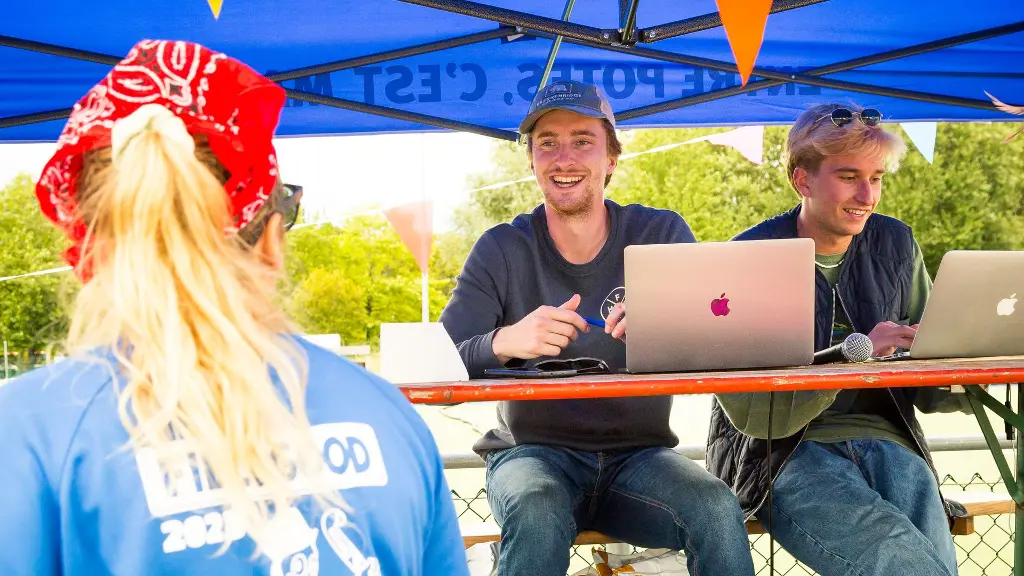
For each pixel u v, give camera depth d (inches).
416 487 40.4
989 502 116.0
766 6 83.6
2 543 31.9
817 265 118.2
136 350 34.3
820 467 99.0
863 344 94.9
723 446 110.2
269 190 38.0
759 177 1111.6
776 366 89.7
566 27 113.3
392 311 1017.5
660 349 87.7
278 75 151.6
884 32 154.1
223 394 34.1
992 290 92.6
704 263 85.7
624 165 1133.7
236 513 34.3
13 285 919.7
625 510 97.7
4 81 146.7
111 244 35.3
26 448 33.0
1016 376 78.3
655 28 112.0
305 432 36.2
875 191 113.7
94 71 147.7
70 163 37.0
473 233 1267.2
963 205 1093.1
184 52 37.2
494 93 162.2
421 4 112.3
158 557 33.2
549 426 103.5
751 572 88.6
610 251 113.0
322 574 35.7
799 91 171.6
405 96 160.1
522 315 112.9
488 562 102.4
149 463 33.6
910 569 86.0
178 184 34.7
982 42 159.2
